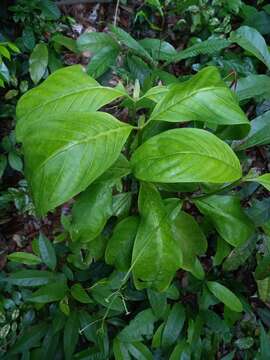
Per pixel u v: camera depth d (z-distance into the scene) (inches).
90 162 14.7
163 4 34.3
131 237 21.3
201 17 33.0
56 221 31.5
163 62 33.2
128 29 35.4
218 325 26.8
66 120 15.2
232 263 25.8
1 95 31.4
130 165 15.8
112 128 15.6
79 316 26.5
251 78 25.4
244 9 33.0
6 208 31.3
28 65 32.1
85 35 30.6
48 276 26.7
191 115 17.0
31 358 26.2
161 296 25.8
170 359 25.9
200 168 14.7
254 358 27.5
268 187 19.4
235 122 17.0
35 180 14.5
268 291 26.6
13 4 32.0
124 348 25.8
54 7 32.2
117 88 19.2
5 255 30.9
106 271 28.1
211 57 32.7
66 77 17.9
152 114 17.6
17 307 27.8
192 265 22.8
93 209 19.1
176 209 21.8
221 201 21.6
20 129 17.4
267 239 25.3
